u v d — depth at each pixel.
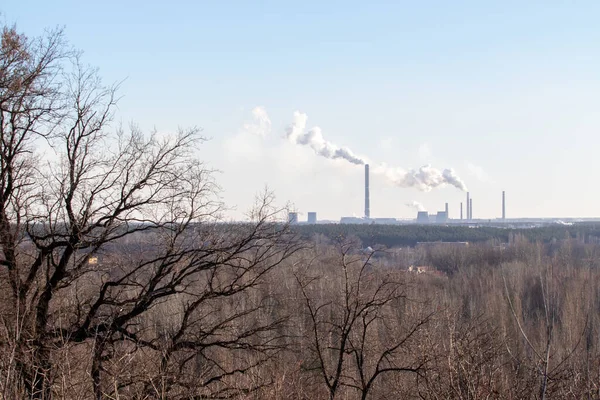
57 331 12.57
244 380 14.16
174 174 14.36
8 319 11.32
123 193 14.03
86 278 14.40
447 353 9.56
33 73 12.89
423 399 10.09
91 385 9.16
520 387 9.17
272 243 14.85
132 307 14.93
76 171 13.65
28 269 13.90
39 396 10.08
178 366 13.17
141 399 10.80
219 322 15.54
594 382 7.71
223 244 14.64
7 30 12.61
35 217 13.22
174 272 14.34
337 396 15.26
